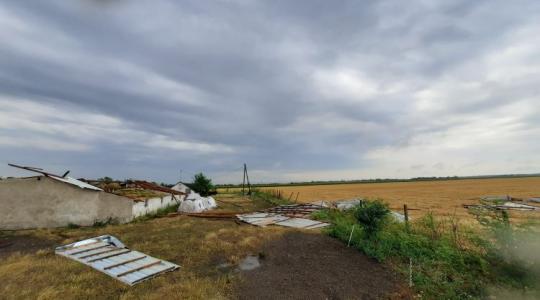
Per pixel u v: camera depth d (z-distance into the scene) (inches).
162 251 413.7
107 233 539.5
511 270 324.8
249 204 1197.1
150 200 845.2
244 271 343.6
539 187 2773.1
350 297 293.1
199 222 672.4
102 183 973.2
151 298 262.4
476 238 371.2
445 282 331.9
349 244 441.7
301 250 421.1
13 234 541.0
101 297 266.8
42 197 614.2
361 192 2630.4
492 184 3624.5
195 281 304.0
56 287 281.3
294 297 285.6
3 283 292.7
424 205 1299.2
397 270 359.3
